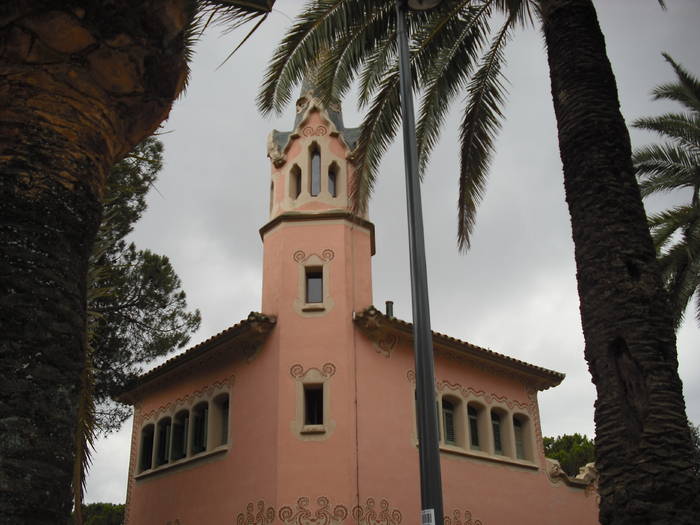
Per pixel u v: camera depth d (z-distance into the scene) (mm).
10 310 4992
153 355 22328
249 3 7262
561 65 9648
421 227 8914
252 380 18344
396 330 18641
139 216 21859
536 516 20875
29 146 5645
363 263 19531
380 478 16922
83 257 5695
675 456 7082
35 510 4590
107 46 6039
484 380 21312
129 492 22281
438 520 7172
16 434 4668
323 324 18125
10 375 4809
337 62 14180
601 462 7516
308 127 21047
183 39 6766
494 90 14641
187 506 19016
